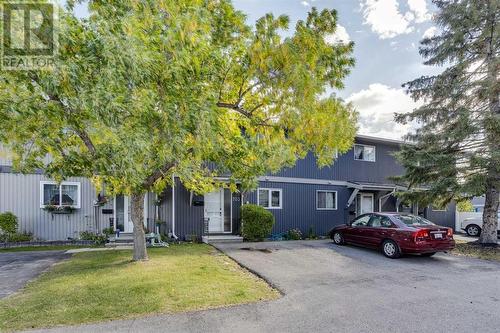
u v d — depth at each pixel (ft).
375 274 24.93
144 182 25.75
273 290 20.18
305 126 16.92
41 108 13.28
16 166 22.33
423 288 21.13
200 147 17.79
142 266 25.14
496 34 37.17
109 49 13.07
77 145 21.27
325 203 55.31
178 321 14.71
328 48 16.71
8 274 24.06
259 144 24.63
